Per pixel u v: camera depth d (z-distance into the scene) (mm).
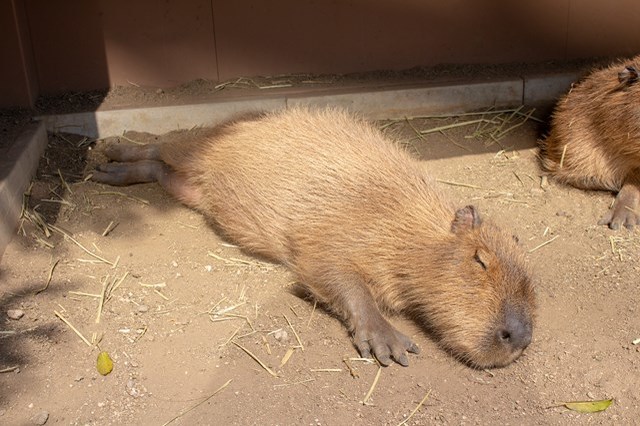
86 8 2846
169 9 2896
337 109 2887
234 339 2090
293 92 2934
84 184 2588
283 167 2330
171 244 2402
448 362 2066
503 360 1998
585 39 3205
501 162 2783
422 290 2100
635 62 2707
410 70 3129
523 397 1972
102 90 2945
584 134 2650
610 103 2576
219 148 2480
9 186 2350
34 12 2818
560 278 2303
